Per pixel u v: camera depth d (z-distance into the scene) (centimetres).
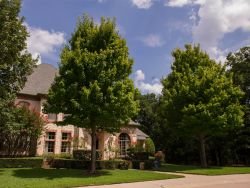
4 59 1791
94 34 1920
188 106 2586
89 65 1789
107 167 2344
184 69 2847
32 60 1959
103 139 3178
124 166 2453
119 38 1991
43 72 3206
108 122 1900
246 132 3409
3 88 1852
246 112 3347
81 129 3083
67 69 1823
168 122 2862
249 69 3616
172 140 3978
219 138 3469
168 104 2762
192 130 2612
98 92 1728
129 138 3447
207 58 2931
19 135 2458
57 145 2888
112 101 1742
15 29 1809
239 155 3647
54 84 1927
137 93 1973
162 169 2453
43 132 2691
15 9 1812
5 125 2022
